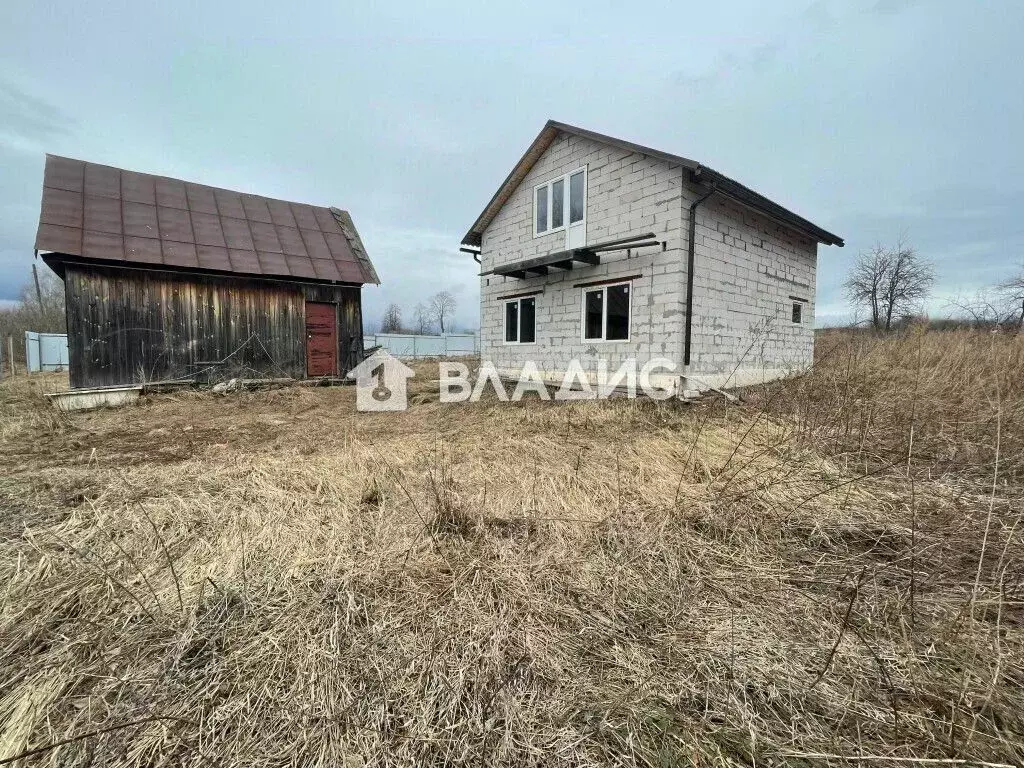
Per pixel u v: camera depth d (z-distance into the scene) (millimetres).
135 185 9781
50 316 25984
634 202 7434
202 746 1260
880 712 1332
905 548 2225
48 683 1457
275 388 9609
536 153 9203
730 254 7730
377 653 1593
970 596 1810
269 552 2270
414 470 3604
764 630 1704
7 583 1985
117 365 8570
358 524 2631
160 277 8969
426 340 25734
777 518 2609
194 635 1669
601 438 4645
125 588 1879
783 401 5504
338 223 12445
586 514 2750
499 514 2754
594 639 1675
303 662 1550
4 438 5133
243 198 11328
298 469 3574
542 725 1319
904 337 8211
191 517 2639
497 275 10570
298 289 10578
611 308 8008
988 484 2914
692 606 1866
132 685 1463
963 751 1194
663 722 1321
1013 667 1445
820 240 9484
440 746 1259
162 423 6184
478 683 1466
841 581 1994
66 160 9273
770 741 1251
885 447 3691
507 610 1833
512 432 5078
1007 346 6707
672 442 4211
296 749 1250
